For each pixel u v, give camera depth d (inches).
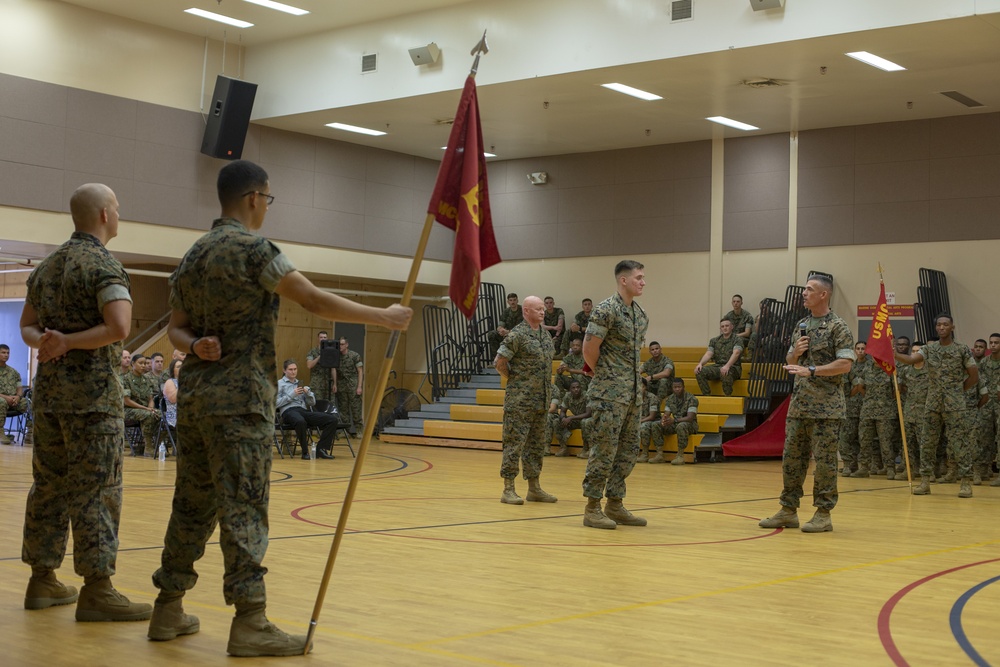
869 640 157.1
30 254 671.1
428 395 838.5
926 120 641.6
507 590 193.8
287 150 725.3
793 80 564.4
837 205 671.8
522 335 356.2
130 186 646.5
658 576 213.6
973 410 506.0
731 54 515.8
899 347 523.5
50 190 615.8
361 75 639.8
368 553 237.0
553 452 658.8
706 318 721.0
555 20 562.9
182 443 143.6
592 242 772.0
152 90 655.8
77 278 156.7
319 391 724.0
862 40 488.1
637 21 535.2
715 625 165.8
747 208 707.4
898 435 523.8
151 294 764.6
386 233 780.6
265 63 685.9
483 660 138.9
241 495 137.3
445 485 425.7
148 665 131.6
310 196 737.6
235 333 139.5
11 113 601.6
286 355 783.1
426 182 807.1
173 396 526.0
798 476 299.4
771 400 655.8
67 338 154.3
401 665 135.1
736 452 608.1
